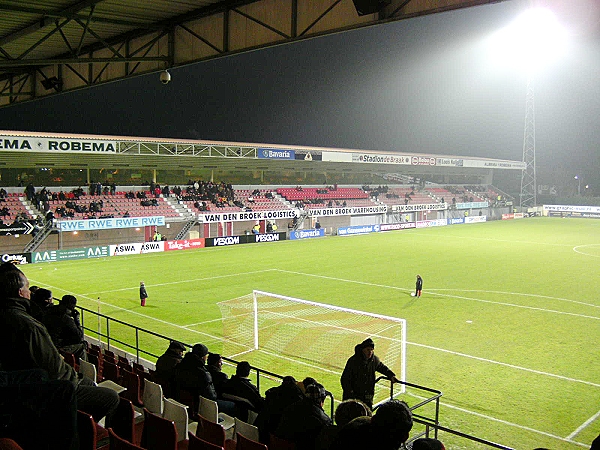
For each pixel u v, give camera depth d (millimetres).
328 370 14078
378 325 18531
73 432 2920
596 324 18938
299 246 43875
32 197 38469
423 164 61969
